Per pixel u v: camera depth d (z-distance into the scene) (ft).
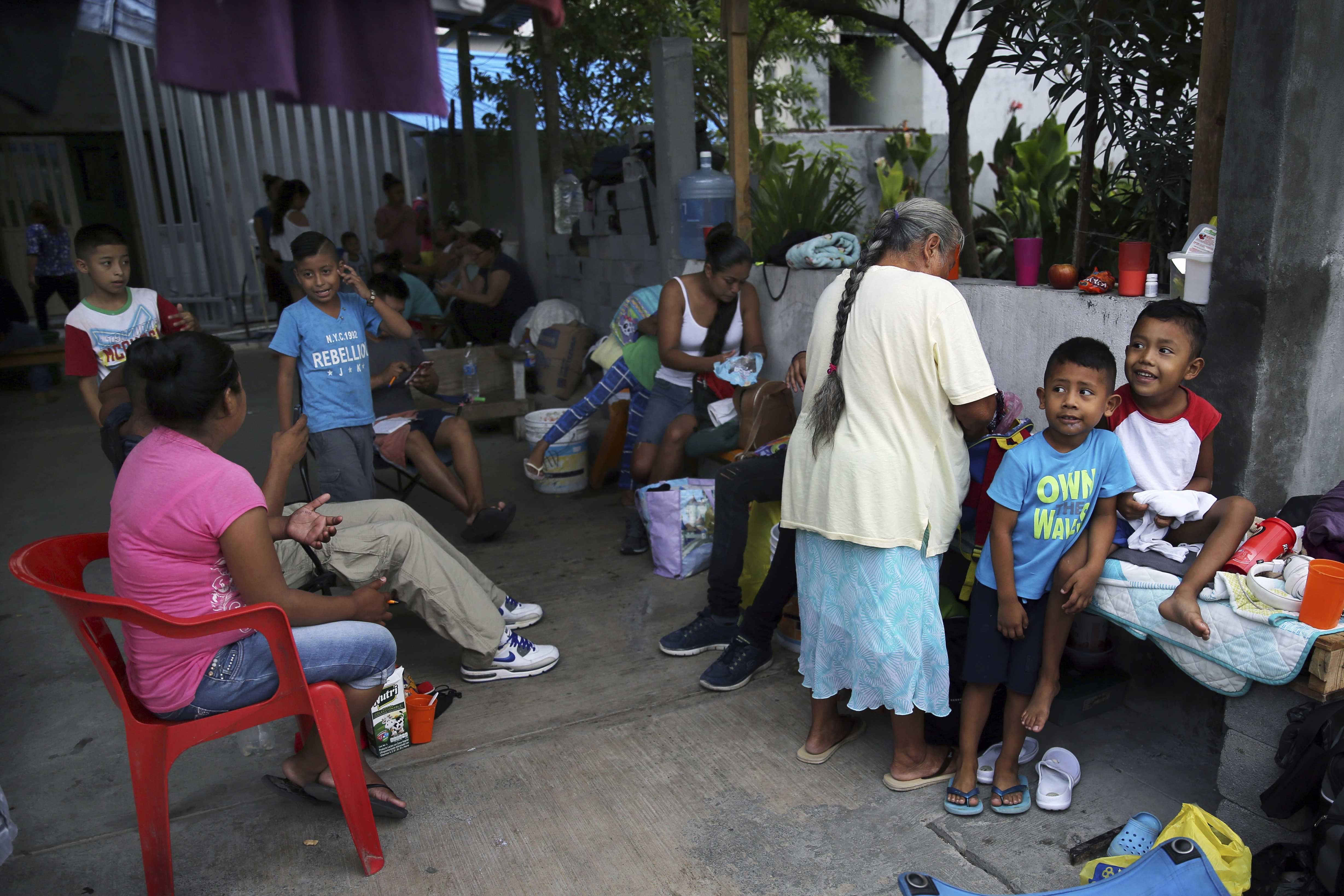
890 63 36.40
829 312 8.49
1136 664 9.48
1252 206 7.73
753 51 27.07
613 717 9.82
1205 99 8.70
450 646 11.66
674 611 12.34
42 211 31.17
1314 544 7.23
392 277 14.88
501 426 21.77
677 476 15.06
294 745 9.43
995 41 15.10
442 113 6.37
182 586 6.88
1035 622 7.89
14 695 10.63
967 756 8.18
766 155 25.94
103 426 8.23
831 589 8.30
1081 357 7.22
